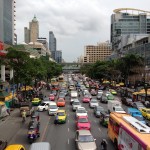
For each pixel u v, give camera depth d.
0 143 28.19
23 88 76.50
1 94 56.19
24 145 30.81
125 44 155.62
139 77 103.31
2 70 84.06
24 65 64.81
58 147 29.45
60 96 73.56
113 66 118.00
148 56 99.12
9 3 156.88
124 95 81.56
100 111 47.53
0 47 72.81
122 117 28.52
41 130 37.84
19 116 49.97
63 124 42.00
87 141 26.97
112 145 29.98
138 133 22.27
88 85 114.06
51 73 130.50
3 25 144.25
